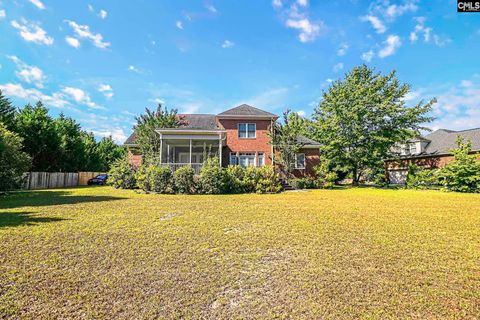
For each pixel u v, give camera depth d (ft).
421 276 11.71
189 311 8.81
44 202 35.58
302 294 10.04
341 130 80.48
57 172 87.35
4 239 16.81
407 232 19.57
